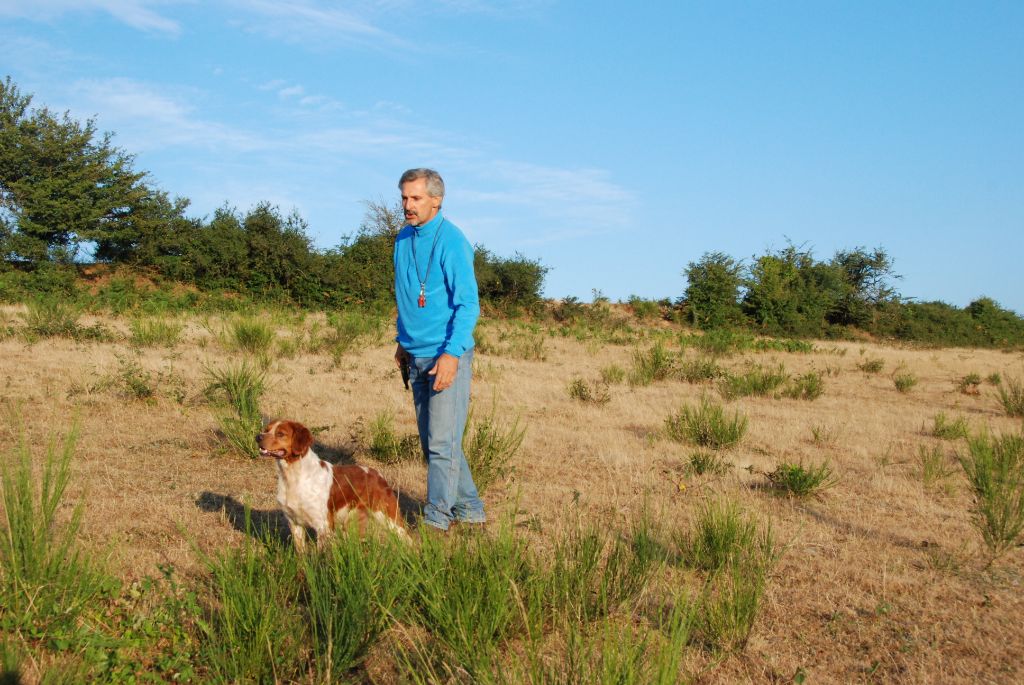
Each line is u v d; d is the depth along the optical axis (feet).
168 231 112.47
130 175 111.65
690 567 15.75
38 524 12.35
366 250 122.21
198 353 45.24
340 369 43.32
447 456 16.28
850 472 26.18
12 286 88.43
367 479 15.06
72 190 104.68
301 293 110.22
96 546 14.79
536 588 12.55
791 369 67.46
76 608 11.64
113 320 65.10
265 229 112.27
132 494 18.84
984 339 163.32
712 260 145.79
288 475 14.05
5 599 11.55
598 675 9.71
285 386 35.63
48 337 47.11
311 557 13.15
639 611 13.56
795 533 18.86
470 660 10.92
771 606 14.29
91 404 28.45
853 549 17.89
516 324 96.07
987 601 15.01
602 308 131.34
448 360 15.67
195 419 27.48
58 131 107.04
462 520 16.79
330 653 10.44
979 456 20.21
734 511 16.38
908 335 159.74
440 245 16.21
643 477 23.59
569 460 25.61
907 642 13.12
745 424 29.71
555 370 52.03
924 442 32.50
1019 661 12.64
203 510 17.94
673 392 45.09
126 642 11.07
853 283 169.17
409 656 11.66
